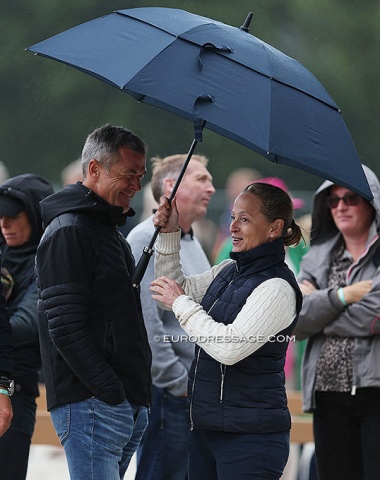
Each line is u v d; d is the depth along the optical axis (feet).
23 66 202.39
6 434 69.00
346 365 74.95
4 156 203.10
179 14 61.82
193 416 61.62
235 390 60.54
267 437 60.54
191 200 78.59
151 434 76.02
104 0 198.49
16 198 72.64
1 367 62.03
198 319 60.54
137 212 148.25
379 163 201.36
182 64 57.31
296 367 111.45
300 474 94.53
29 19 199.72
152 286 62.54
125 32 59.62
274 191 61.98
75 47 59.47
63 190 63.16
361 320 74.38
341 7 201.36
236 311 60.80
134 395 62.75
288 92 58.80
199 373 61.67
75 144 204.13
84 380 60.70
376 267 76.38
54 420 62.49
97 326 61.82
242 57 58.95
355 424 75.25
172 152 203.00
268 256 61.57
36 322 70.64
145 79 56.39
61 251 60.85
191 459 63.41
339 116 61.11
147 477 76.02
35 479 103.24
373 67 201.87
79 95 204.44
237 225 61.87
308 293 76.95
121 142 62.80
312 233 79.15
